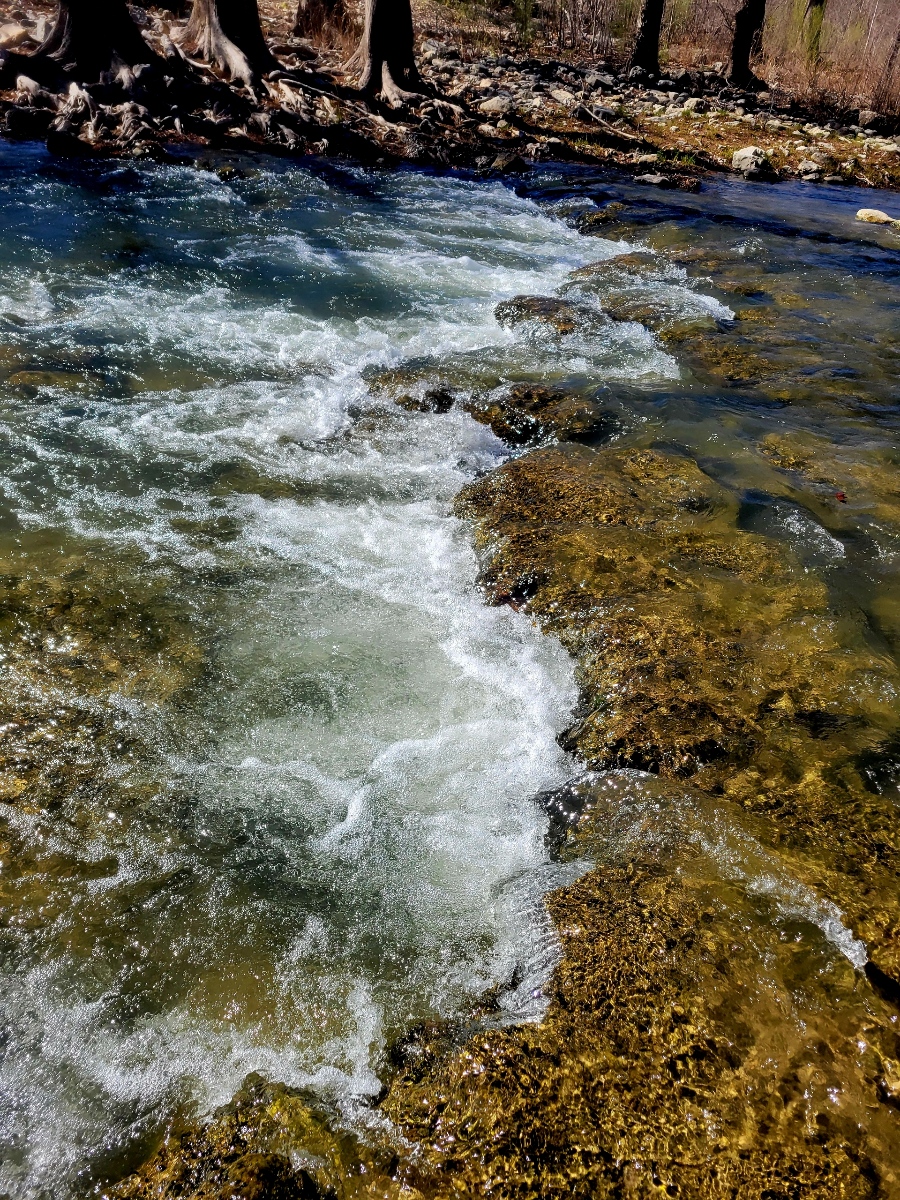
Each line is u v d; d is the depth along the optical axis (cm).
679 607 409
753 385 655
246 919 287
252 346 671
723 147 1466
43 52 1195
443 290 820
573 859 300
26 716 349
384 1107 231
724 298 835
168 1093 241
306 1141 221
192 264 802
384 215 1002
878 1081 229
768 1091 226
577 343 712
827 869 285
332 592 433
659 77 1848
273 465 529
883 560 454
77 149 1014
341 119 1271
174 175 1009
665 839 296
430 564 458
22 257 758
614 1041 236
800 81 1967
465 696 380
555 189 1164
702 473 515
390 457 547
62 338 642
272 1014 261
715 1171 212
